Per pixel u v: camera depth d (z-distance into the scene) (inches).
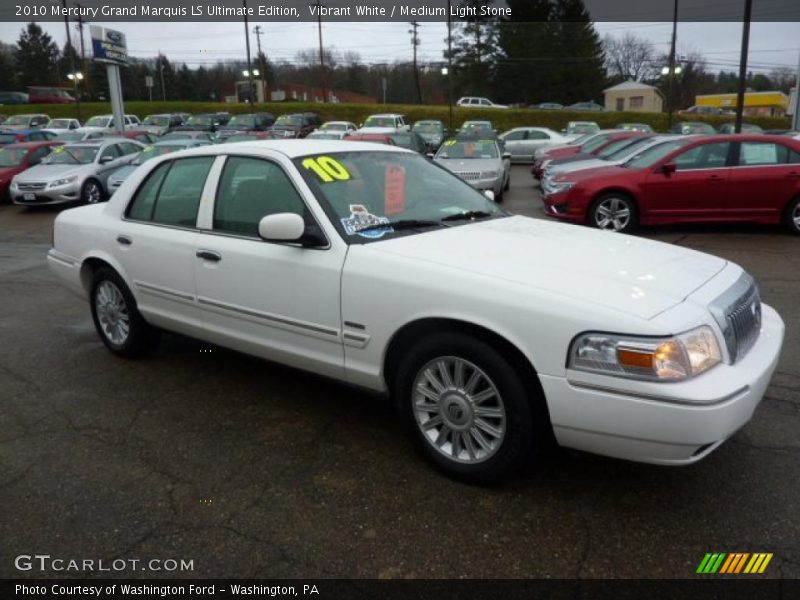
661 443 102.3
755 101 2431.1
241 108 1941.4
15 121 1309.1
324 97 2185.0
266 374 180.7
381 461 133.1
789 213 373.1
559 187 400.8
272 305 143.9
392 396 135.7
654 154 388.5
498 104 2445.9
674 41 1577.3
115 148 617.9
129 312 184.2
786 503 116.0
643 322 102.7
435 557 104.0
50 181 544.4
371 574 100.7
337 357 136.6
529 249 131.2
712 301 113.3
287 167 145.0
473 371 118.5
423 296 120.0
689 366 102.2
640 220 381.1
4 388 174.2
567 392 107.0
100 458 136.3
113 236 181.6
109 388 172.7
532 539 107.7
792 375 171.3
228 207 155.2
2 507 119.4
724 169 370.3
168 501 120.4
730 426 103.3
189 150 171.0
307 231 135.9
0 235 453.7
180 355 196.7
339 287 131.4
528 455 116.0
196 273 158.6
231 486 124.9
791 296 249.9
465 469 121.9
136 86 3267.7
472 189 173.9
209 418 153.9
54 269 206.7
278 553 105.8
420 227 144.4
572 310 106.6
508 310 111.2
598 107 2006.6
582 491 120.7
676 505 116.0
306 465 132.0
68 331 223.8
